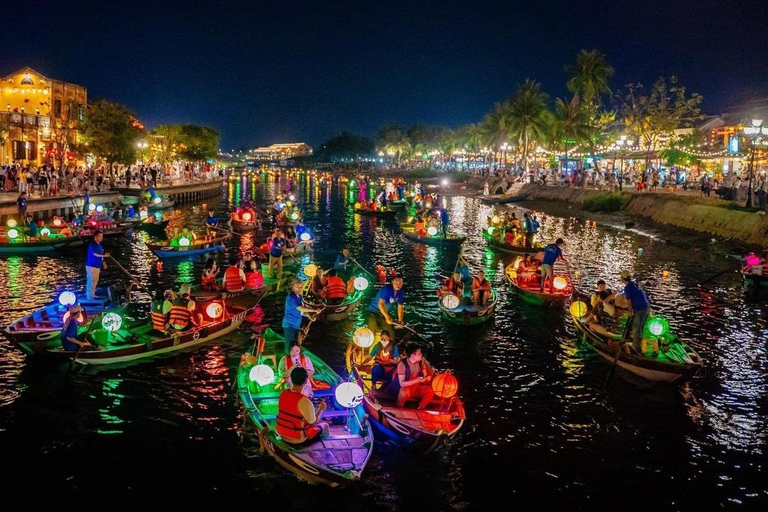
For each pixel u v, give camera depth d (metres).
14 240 29.28
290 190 96.75
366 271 25.91
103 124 55.69
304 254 29.91
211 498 9.88
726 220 35.31
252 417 11.11
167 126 88.12
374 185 108.75
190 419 12.36
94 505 9.66
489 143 94.81
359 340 13.55
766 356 16.53
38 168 54.03
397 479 10.50
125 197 54.16
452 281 19.25
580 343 17.17
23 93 63.31
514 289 22.50
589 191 57.16
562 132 72.25
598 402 13.50
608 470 10.91
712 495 10.23
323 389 12.20
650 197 46.56
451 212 58.59
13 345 15.40
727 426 12.52
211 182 79.50
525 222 32.69
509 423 12.54
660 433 12.20
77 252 29.95
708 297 23.06
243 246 33.72
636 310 14.52
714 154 53.41
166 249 29.08
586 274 27.64
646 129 58.16
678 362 14.05
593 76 69.81
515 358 16.03
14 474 10.42
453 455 11.29
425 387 11.62
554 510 9.81
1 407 12.66
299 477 10.34
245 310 18.28
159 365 14.91
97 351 14.09
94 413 12.52
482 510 9.78
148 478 10.38
